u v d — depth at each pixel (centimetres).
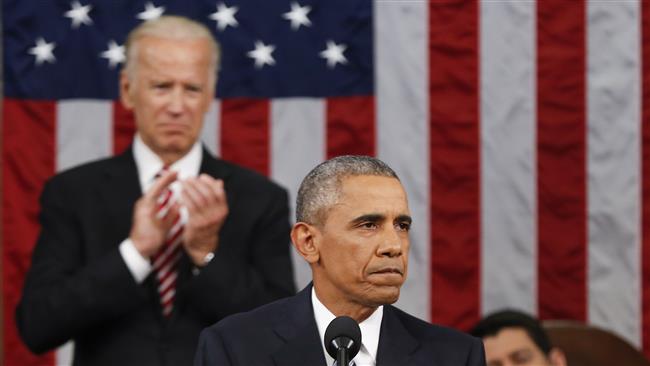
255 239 1828
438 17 2361
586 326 2131
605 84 2345
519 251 2334
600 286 2330
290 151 2342
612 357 2105
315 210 1157
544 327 2125
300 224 1173
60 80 2338
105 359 1723
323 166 1173
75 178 1841
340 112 2348
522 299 2331
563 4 2355
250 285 1748
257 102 2347
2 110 2323
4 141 2317
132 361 1714
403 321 1217
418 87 2350
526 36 2356
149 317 1741
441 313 2325
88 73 2341
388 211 1134
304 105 2348
